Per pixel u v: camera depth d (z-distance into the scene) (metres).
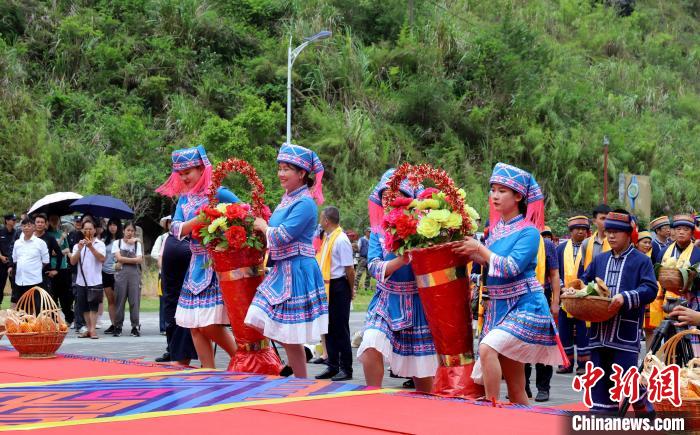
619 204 33.94
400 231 5.72
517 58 40.00
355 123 34.50
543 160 37.44
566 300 6.16
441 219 5.63
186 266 8.34
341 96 37.41
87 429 4.36
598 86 46.66
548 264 8.81
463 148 36.59
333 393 5.50
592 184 37.69
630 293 6.11
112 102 34.03
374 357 6.28
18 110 30.25
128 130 31.42
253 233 6.96
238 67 37.41
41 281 12.86
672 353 5.19
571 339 9.98
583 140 38.94
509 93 39.38
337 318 8.87
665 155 41.78
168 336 8.64
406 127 37.31
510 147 37.62
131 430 4.33
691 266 6.63
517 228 5.76
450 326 5.81
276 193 29.75
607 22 56.78
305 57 37.62
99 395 5.43
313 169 6.92
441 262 5.74
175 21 37.19
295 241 6.79
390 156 35.56
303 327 6.72
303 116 35.59
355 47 39.22
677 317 5.59
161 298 13.26
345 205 31.72
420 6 43.94
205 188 7.52
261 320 6.73
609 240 6.50
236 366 7.08
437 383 5.92
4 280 15.13
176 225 7.45
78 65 34.38
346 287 8.91
